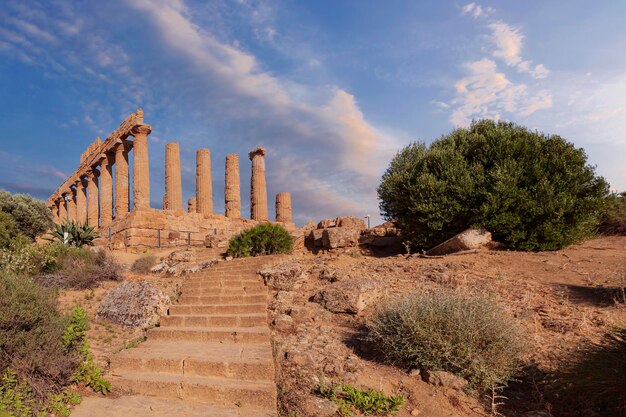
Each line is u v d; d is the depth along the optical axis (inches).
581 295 319.9
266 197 1316.4
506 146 559.5
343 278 402.3
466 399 202.4
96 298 447.8
